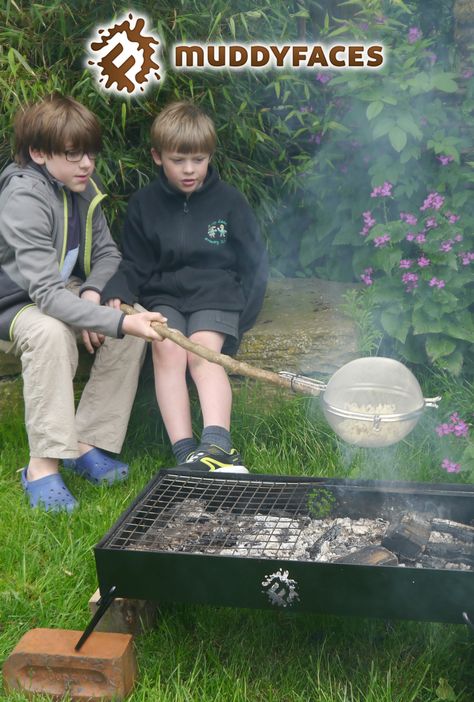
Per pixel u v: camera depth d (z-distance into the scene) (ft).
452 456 10.53
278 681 7.42
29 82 11.93
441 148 12.19
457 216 12.00
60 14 11.77
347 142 13.44
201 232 11.39
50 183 10.39
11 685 7.35
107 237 11.51
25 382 10.10
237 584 6.93
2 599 8.45
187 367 11.37
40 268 10.05
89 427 10.87
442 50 14.20
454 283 11.84
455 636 7.74
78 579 8.75
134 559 7.02
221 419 10.41
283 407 11.51
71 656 7.18
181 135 10.66
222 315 11.02
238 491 8.63
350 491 8.37
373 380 7.61
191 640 7.92
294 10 14.37
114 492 10.48
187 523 8.04
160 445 11.62
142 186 12.95
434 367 12.10
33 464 10.30
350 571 6.69
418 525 7.69
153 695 7.16
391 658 7.55
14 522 9.71
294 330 11.63
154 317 9.53
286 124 14.21
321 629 7.99
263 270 11.58
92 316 9.81
